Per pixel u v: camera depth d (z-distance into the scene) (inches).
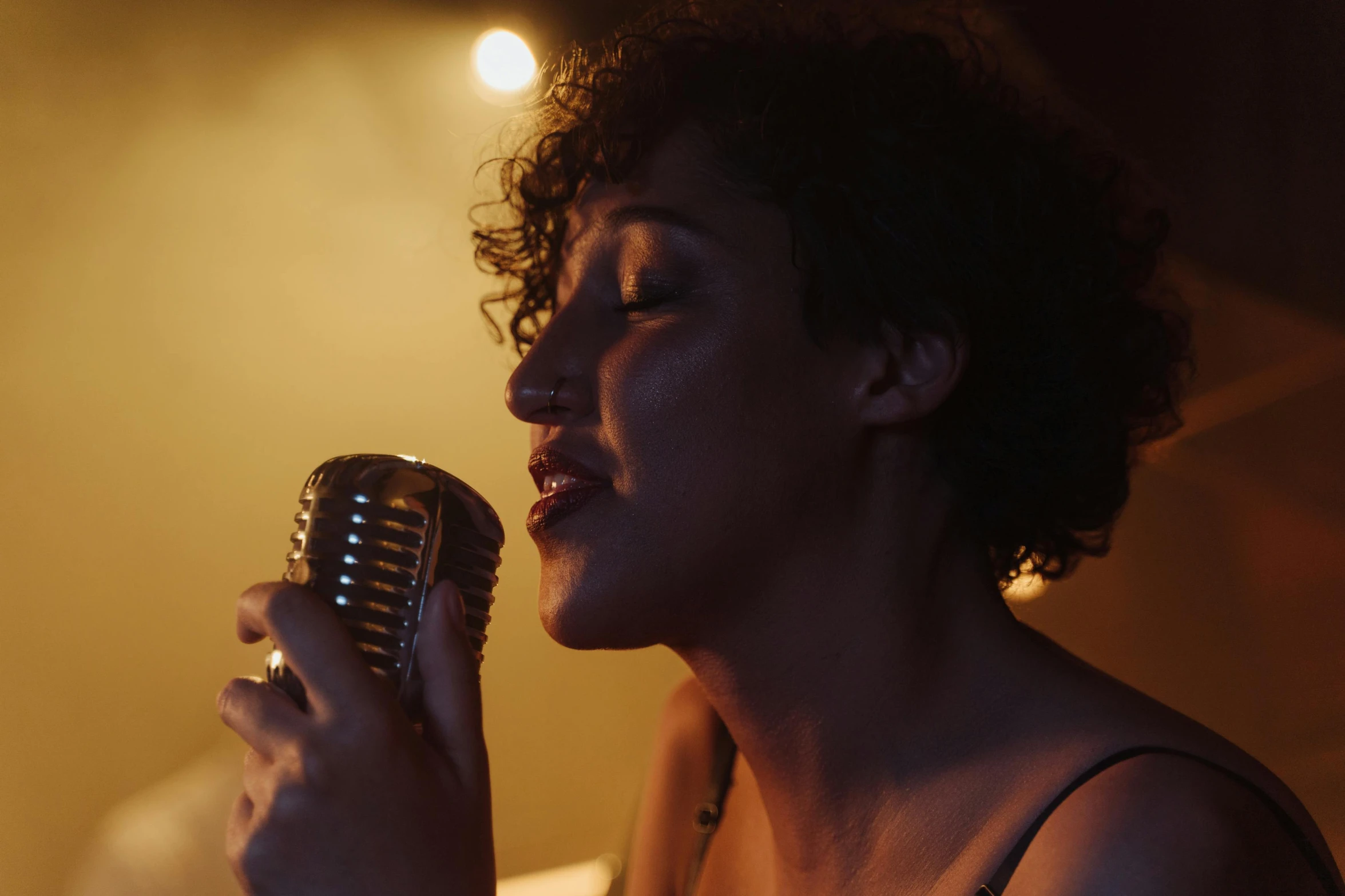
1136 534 160.4
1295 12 136.6
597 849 176.1
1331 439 140.9
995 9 119.3
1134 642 160.9
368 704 34.6
